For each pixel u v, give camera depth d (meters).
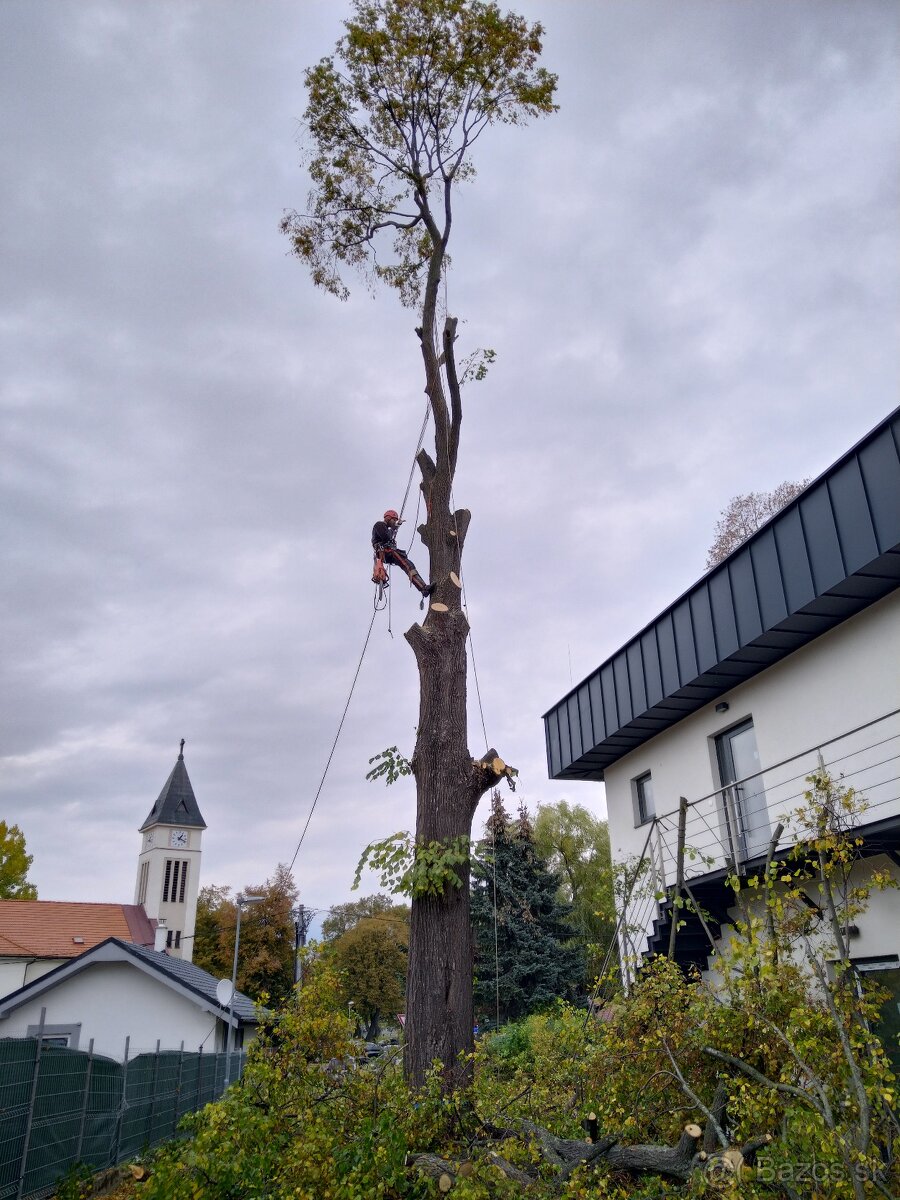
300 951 6.55
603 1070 5.80
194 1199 4.91
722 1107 5.16
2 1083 9.78
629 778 16.00
